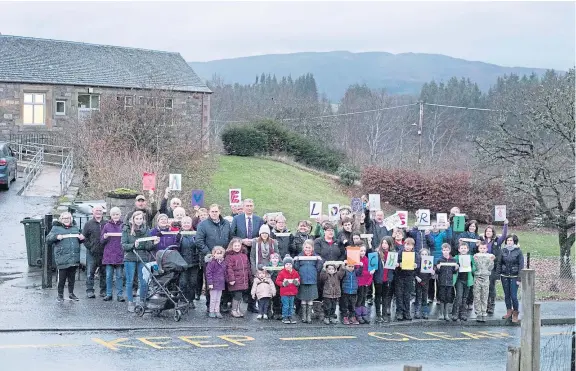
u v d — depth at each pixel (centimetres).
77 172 3638
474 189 4400
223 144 5116
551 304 2223
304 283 1723
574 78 2731
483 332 1802
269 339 1552
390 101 9769
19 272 2036
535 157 2780
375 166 4825
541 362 1495
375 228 1941
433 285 2019
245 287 1714
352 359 1426
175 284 1683
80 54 4875
